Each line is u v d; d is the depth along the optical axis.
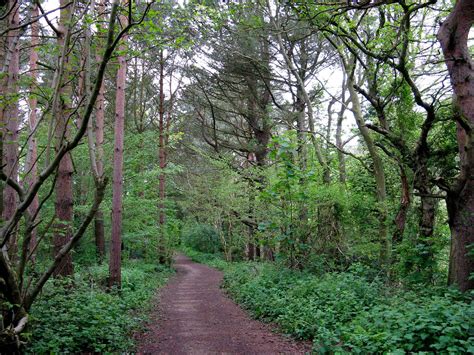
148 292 12.55
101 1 6.38
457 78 6.92
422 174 8.88
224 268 23.88
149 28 4.62
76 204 15.75
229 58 15.45
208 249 34.75
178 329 8.05
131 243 19.62
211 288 15.56
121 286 11.07
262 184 13.95
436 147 9.73
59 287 7.39
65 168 8.78
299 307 7.65
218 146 20.11
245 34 13.62
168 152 25.14
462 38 6.83
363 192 12.27
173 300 12.34
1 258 4.04
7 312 4.39
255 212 13.91
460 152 7.07
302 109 16.88
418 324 4.91
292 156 11.13
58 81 4.17
